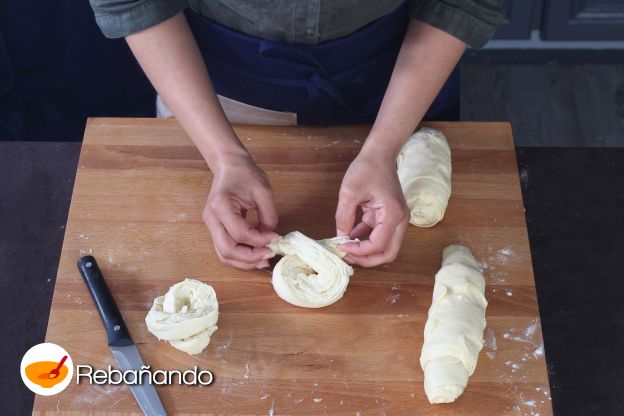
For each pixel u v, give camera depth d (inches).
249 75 56.4
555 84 107.1
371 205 49.0
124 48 85.2
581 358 48.9
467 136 57.7
